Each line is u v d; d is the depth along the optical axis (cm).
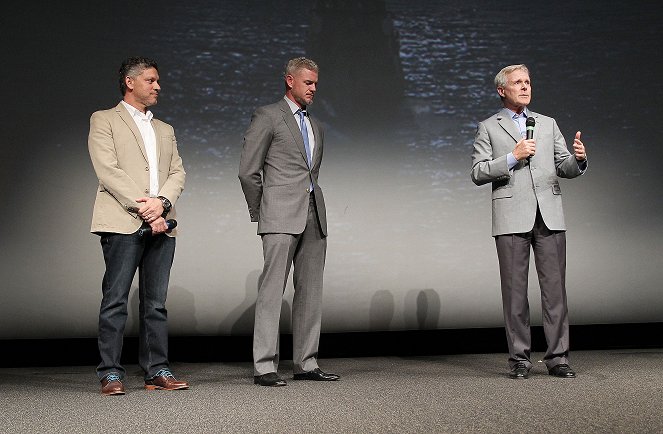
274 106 362
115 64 461
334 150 475
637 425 246
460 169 483
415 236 480
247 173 355
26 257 452
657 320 492
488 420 256
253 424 255
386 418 262
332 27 477
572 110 487
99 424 258
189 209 465
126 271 332
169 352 463
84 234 457
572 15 488
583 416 261
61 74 455
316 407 285
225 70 469
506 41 486
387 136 479
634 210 490
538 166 369
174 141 362
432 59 482
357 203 477
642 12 491
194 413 276
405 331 483
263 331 350
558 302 366
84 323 457
